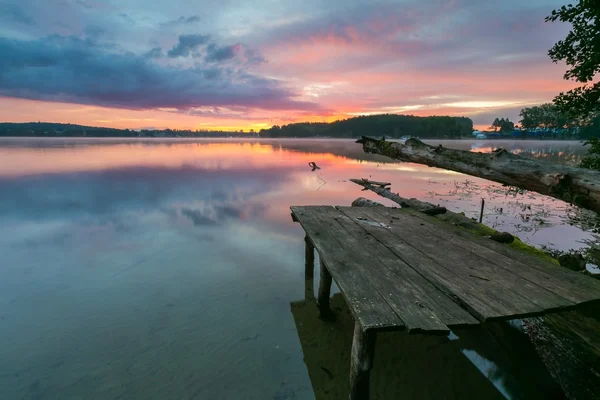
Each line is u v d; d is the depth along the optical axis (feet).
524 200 34.14
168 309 14.71
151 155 109.40
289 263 19.67
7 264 19.48
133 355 11.72
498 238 14.29
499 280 8.68
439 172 58.29
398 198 22.72
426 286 8.48
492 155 13.52
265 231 25.55
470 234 12.98
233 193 40.11
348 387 10.36
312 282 17.33
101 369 11.02
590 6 15.87
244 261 19.93
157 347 12.16
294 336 12.94
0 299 15.48
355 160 86.58
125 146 189.06
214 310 14.67
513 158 12.65
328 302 14.06
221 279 17.60
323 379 10.71
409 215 16.34
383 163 76.89
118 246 22.47
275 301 15.49
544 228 24.25
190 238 24.04
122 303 15.17
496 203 32.71
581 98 17.78
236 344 12.41
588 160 19.20
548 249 19.65
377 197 36.68
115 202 35.73
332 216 15.94
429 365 10.99
